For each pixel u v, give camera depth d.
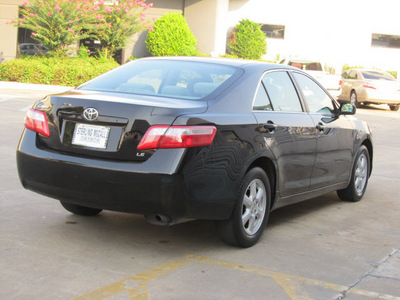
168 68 5.04
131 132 4.07
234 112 4.54
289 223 5.62
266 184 4.83
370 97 20.30
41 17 20.67
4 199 5.78
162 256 4.41
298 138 5.23
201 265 4.24
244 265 4.29
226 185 4.32
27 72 20.36
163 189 3.97
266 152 4.74
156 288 3.74
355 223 5.75
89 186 4.13
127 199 4.04
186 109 4.17
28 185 4.52
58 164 4.25
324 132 5.73
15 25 20.78
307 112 5.61
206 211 4.22
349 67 27.39
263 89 5.01
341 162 6.16
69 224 5.10
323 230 5.43
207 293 3.71
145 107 4.09
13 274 3.84
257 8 27.12
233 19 27.14
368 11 27.50
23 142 4.54
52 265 4.06
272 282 3.98
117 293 3.62
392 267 4.43
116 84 4.89
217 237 4.98
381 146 11.59
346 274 4.22
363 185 6.86
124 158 4.07
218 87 4.64
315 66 22.00
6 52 25.47
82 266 4.08
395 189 7.54
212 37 25.12
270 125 4.82
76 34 22.44
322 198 6.89
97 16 20.89
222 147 4.27
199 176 4.11
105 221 5.28
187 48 23.75
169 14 23.75
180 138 4.02
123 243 4.67
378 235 5.35
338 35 27.58
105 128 4.17
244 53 24.88
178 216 4.09
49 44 20.91
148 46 24.12
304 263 4.42
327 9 27.42
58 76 20.44
